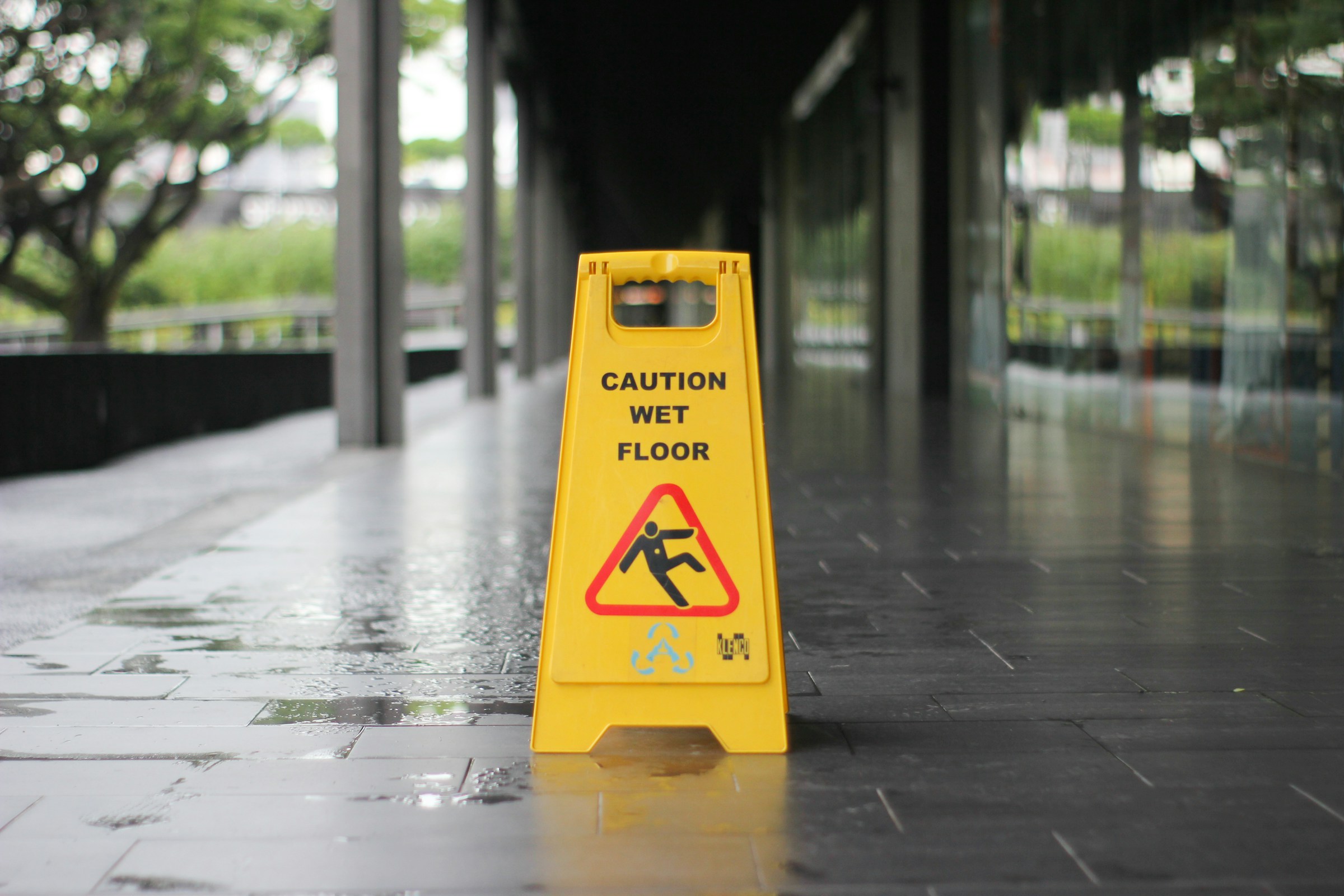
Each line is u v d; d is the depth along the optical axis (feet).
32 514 25.84
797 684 12.19
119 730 10.75
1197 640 13.79
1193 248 35.76
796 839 8.36
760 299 152.66
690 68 106.11
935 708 11.36
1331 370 28.81
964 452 35.47
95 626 14.66
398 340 37.40
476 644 13.87
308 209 249.75
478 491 27.14
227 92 103.96
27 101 86.74
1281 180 30.78
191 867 7.98
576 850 8.20
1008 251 51.60
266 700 11.68
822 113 96.99
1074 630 14.30
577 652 10.36
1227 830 8.48
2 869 7.95
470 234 62.95
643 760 10.04
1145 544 20.04
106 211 111.75
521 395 68.28
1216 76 34.19
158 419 42.47
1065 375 45.37
